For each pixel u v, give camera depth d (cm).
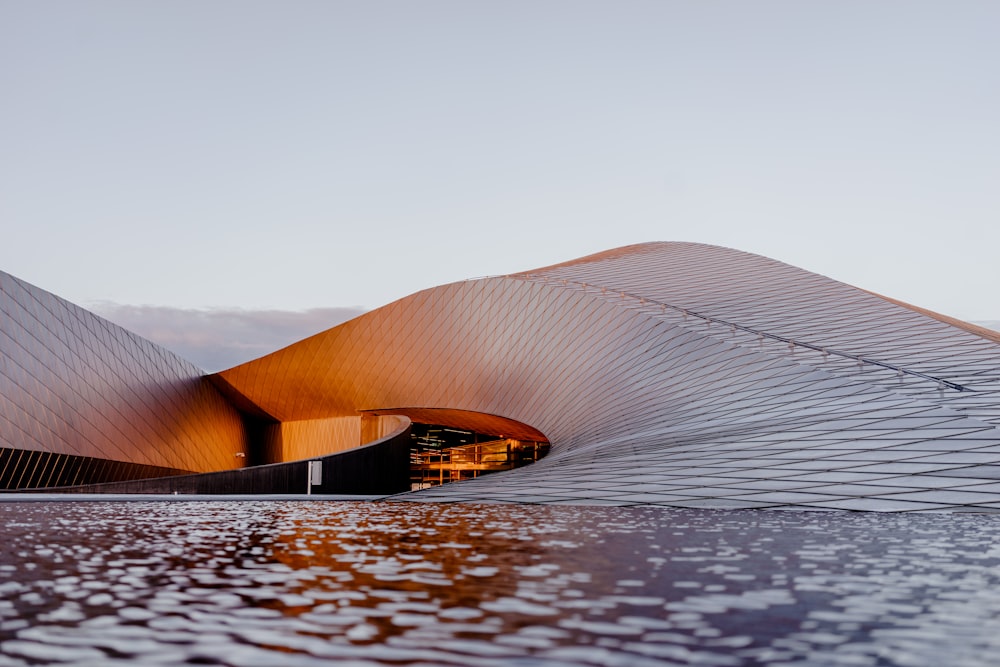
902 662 404
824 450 1670
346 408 5600
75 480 3972
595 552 808
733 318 3253
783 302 3531
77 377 4038
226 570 689
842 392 2139
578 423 3438
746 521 1147
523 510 1380
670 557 770
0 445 3303
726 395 2519
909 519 1164
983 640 446
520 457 5878
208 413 5878
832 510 1305
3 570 692
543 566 711
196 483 2512
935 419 1755
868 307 3303
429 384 4953
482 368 4572
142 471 4738
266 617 500
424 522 1158
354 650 421
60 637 448
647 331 3319
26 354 3591
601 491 1605
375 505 1611
